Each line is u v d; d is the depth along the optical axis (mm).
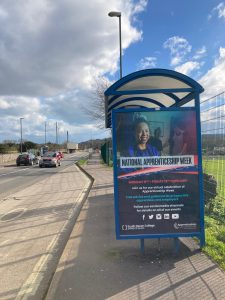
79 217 10102
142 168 6211
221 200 8664
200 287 4770
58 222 10102
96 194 14984
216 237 7043
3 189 19188
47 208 12453
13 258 6828
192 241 6820
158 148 6215
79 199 14430
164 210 6203
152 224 6207
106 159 40906
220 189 8531
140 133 6230
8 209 12469
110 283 5078
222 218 8273
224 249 6195
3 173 32875
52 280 5289
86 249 6797
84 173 30359
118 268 5652
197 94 6242
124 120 6238
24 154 50469
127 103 8602
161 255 6168
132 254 6328
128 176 6211
